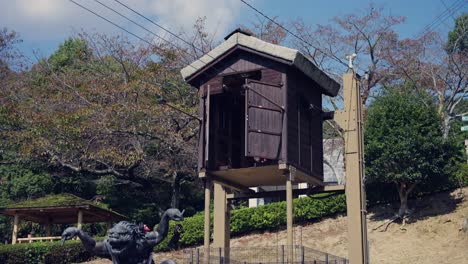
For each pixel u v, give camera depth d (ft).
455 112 148.05
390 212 104.12
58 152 118.42
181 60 124.98
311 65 74.59
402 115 100.12
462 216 97.76
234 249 69.51
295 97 73.20
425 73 133.28
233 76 74.79
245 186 81.76
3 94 128.36
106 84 121.08
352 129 74.95
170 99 121.29
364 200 72.79
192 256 70.85
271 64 72.28
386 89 116.06
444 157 100.01
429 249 92.68
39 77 137.69
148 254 51.31
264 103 70.38
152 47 127.85
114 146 117.60
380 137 99.66
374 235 99.71
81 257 105.09
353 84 76.54
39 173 133.90
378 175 99.71
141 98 118.42
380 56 133.69
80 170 120.78
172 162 119.85
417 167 97.66
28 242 109.40
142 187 135.54
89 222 115.24
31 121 117.91
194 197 140.15
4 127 122.11
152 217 132.87
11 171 134.62
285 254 69.05
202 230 106.32
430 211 101.50
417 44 135.03
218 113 76.64
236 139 79.82
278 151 69.62
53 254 103.76
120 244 50.08
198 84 77.10
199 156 73.56
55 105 122.52
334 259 71.00
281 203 107.14
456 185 105.40
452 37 145.89
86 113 114.93
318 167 77.56
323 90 80.48
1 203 130.62
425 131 99.55
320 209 106.73
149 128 114.21
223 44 74.08
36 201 108.88
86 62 136.87
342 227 103.40
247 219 108.47
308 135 75.77
